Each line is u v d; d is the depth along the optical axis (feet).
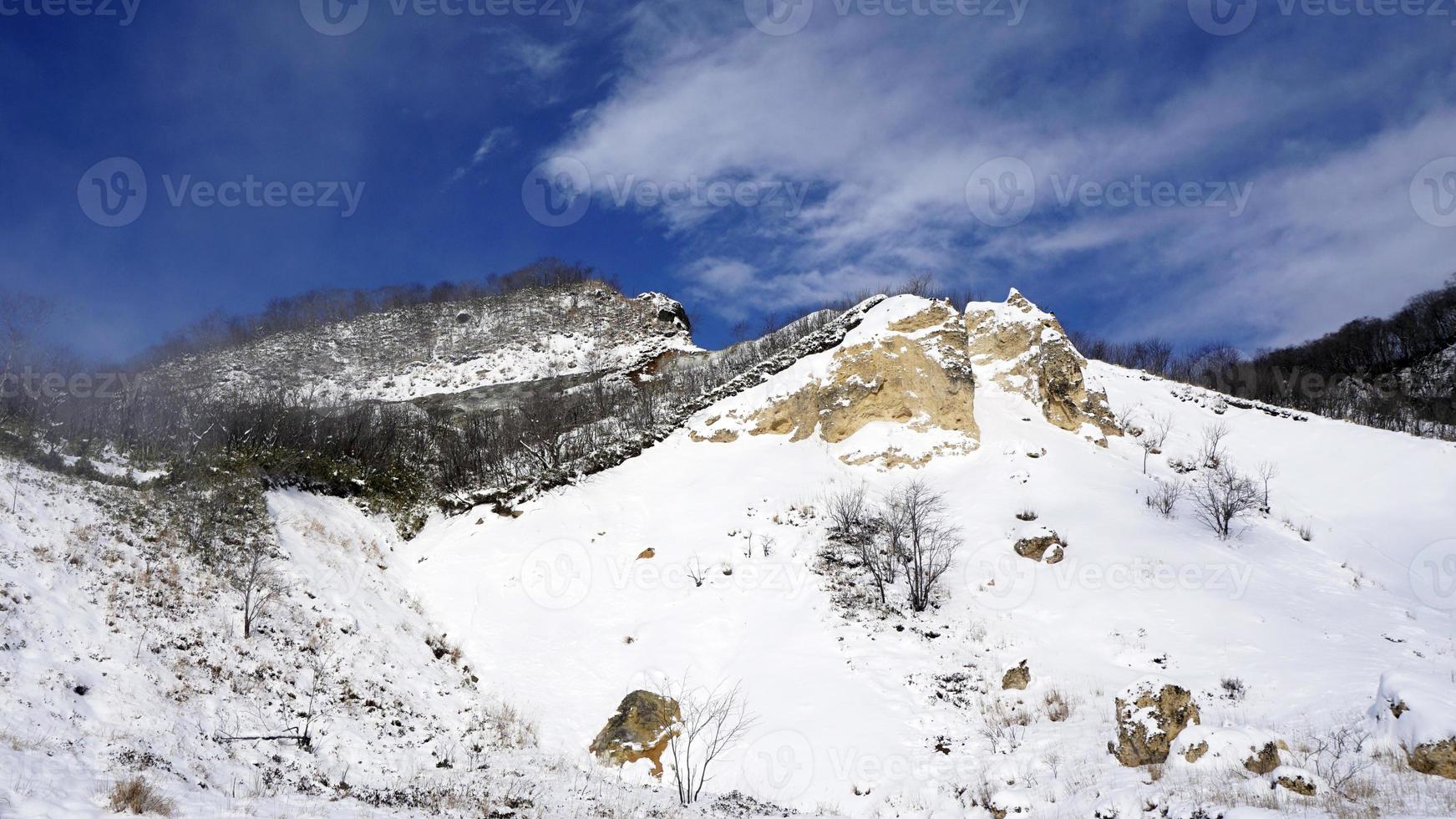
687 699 80.48
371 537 112.68
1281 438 163.32
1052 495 116.67
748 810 59.52
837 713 76.02
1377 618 91.61
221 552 84.48
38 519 71.51
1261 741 53.57
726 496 116.78
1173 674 78.89
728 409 139.44
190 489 92.73
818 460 126.52
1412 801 44.42
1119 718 60.29
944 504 114.83
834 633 88.58
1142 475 130.31
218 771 49.47
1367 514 134.31
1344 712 62.08
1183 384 188.24
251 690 65.82
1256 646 83.15
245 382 202.90
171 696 59.11
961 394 134.31
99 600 65.77
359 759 62.39
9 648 53.67
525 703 82.48
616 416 154.30
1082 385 148.36
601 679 85.66
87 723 50.29
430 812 48.34
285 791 48.80
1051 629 90.68
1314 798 46.34
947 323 140.36
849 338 141.59
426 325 264.31
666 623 92.89
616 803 56.39
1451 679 68.69
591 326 264.72
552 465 128.06
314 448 122.31
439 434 155.22
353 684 74.95
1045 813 53.01
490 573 104.94
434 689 81.71
